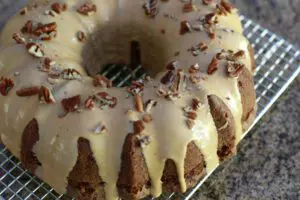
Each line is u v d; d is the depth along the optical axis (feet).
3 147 2.37
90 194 2.12
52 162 2.07
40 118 2.07
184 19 2.32
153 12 2.37
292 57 2.63
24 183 2.28
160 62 2.43
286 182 2.34
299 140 2.45
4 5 2.88
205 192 2.30
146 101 2.08
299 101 2.56
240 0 2.97
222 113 2.10
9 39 2.33
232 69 2.15
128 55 2.52
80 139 2.02
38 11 2.35
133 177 2.03
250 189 2.32
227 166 2.36
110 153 2.03
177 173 2.08
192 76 2.13
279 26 2.89
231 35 2.28
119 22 2.41
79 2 2.37
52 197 2.26
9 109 2.14
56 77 2.14
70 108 2.05
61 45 2.28
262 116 2.50
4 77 2.19
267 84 2.54
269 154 2.41
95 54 2.45
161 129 2.04
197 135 2.05
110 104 2.07
